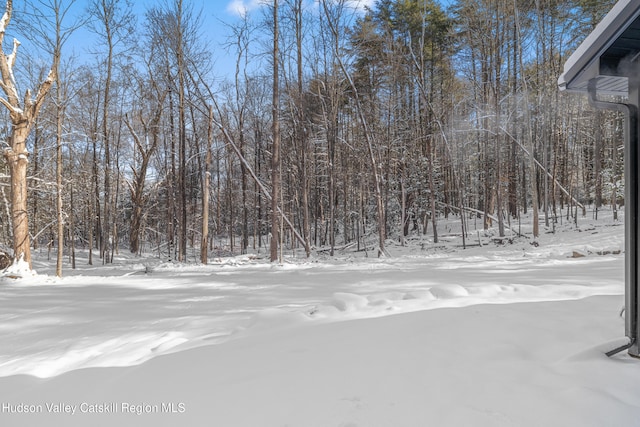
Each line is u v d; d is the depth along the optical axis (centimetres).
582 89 351
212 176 3266
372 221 2759
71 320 610
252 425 213
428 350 309
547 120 2456
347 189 2703
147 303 745
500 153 2345
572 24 2267
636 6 263
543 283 743
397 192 2491
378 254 1986
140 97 2394
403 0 2689
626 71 310
